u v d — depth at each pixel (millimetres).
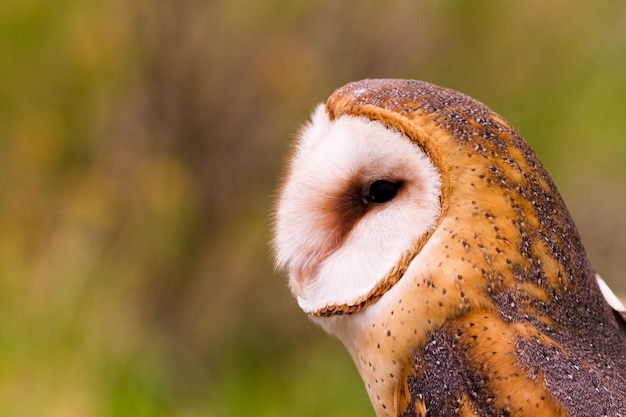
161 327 11953
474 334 5062
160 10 12477
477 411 5020
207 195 12438
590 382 4906
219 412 10680
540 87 12328
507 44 12289
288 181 5855
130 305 11531
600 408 4816
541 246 5160
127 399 9711
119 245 12086
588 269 5496
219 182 12453
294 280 5680
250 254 12211
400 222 5254
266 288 12125
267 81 12453
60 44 12617
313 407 10898
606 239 11422
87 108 12695
